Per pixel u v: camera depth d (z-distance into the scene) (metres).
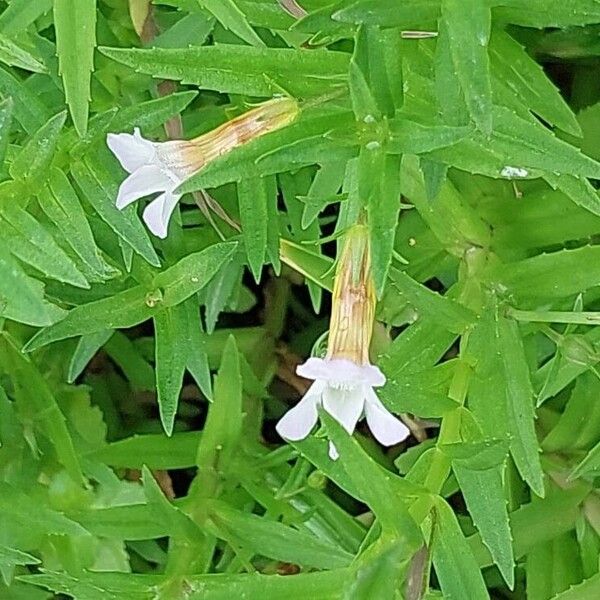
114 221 0.15
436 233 0.17
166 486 0.20
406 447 0.19
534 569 0.17
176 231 0.17
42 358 0.19
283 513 0.17
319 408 0.13
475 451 0.14
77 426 0.20
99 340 0.17
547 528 0.17
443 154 0.14
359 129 0.13
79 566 0.18
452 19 0.13
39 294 0.14
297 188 0.17
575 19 0.14
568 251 0.15
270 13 0.15
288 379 0.20
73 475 0.17
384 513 0.13
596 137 0.18
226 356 0.16
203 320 0.20
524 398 0.15
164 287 0.15
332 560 0.15
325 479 0.18
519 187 0.17
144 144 0.14
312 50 0.14
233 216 0.18
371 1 0.13
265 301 0.20
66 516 0.16
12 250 0.14
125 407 0.21
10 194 0.14
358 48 0.13
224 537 0.16
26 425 0.17
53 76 0.16
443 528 0.13
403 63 0.15
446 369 0.15
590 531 0.17
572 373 0.16
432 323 0.15
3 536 0.16
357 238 0.14
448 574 0.13
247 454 0.18
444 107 0.14
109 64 0.17
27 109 0.15
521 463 0.15
